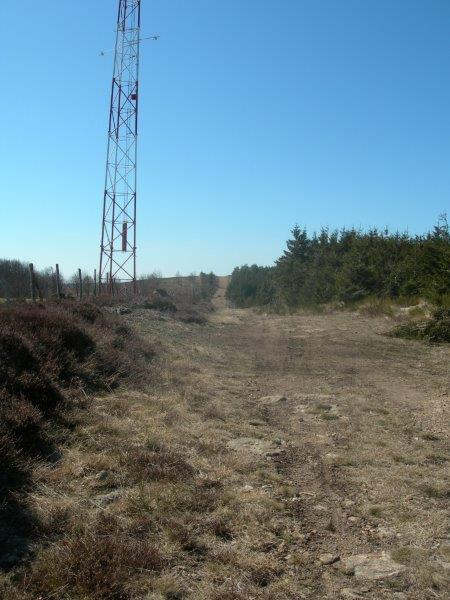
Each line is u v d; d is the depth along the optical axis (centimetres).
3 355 735
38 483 504
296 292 3381
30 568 381
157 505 489
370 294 2545
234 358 1391
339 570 418
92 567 378
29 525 435
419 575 412
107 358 957
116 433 662
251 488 554
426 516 511
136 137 2438
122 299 2192
